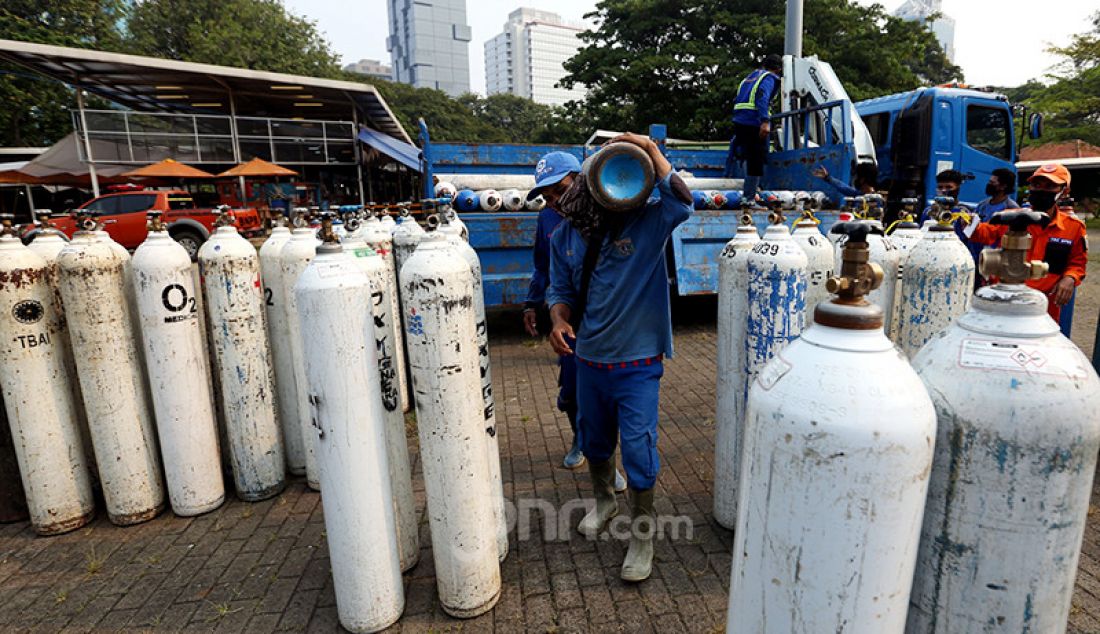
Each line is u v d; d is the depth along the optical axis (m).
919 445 1.01
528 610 2.27
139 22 26.27
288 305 3.00
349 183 18.52
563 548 2.66
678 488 3.15
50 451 2.84
